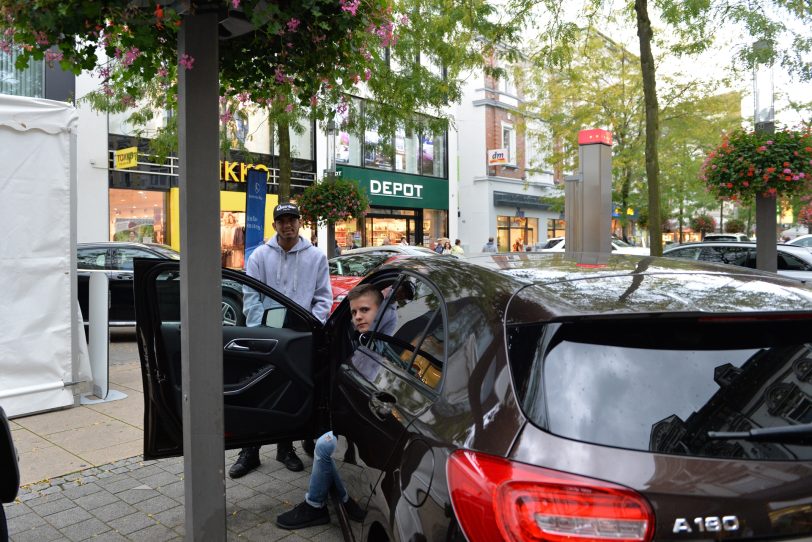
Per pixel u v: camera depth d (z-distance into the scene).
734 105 19.72
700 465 1.54
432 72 12.20
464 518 1.64
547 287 2.09
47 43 2.50
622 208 22.67
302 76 3.19
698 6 7.85
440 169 27.91
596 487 1.49
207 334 2.74
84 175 15.54
